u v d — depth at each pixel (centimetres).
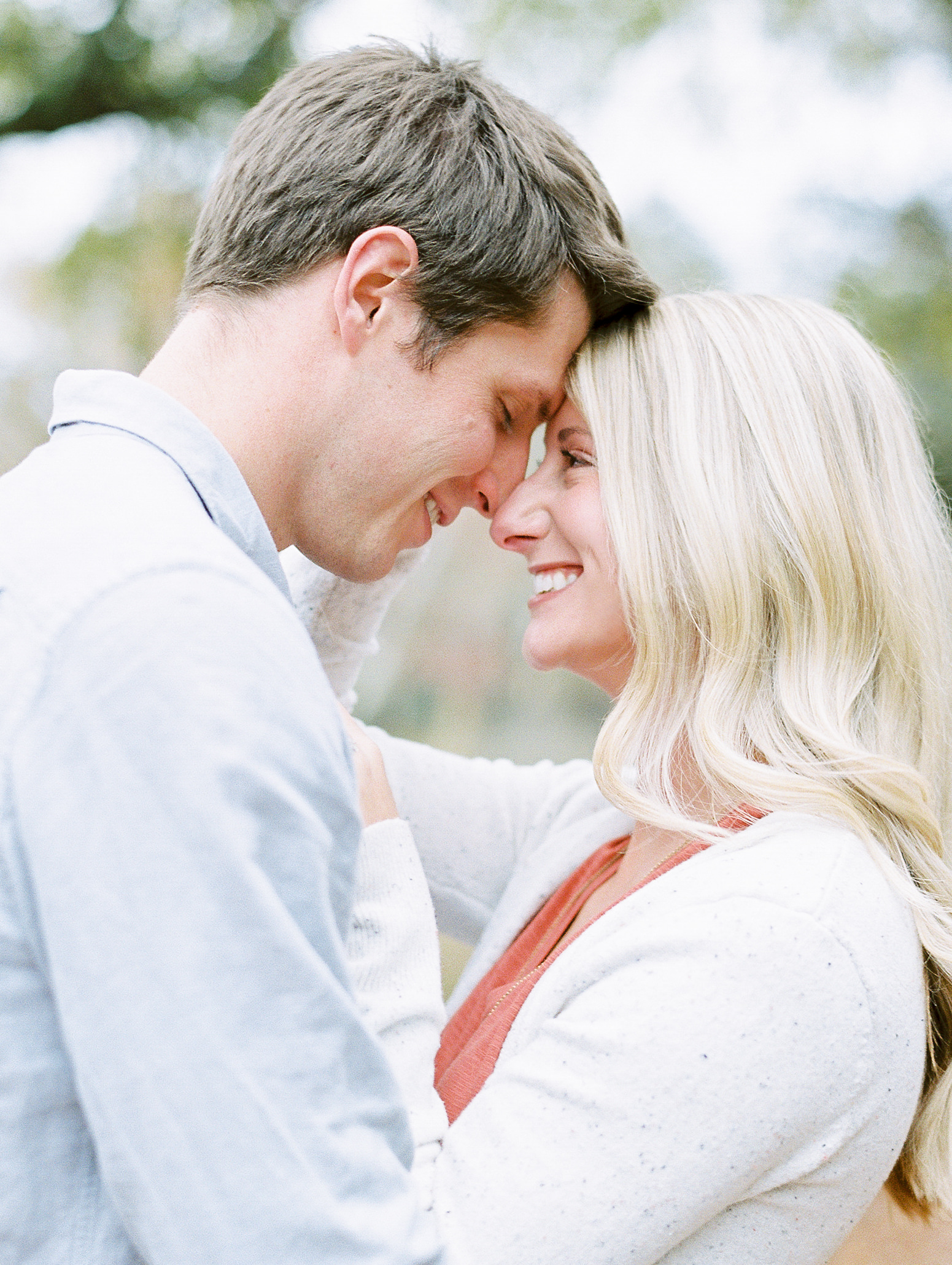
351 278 102
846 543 117
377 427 107
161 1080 63
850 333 127
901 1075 97
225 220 107
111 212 476
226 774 65
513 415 121
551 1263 87
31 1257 70
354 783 77
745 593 116
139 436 87
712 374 123
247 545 91
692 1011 91
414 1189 73
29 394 548
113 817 64
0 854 67
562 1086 93
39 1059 69
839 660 116
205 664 66
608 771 119
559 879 138
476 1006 128
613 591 127
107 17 414
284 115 107
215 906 64
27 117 426
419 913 104
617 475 123
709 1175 89
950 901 109
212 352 104
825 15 512
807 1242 98
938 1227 127
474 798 154
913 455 126
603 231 122
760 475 118
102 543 71
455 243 105
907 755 118
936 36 509
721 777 113
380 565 115
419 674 666
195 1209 63
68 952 64
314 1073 66
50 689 66
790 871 99
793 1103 90
